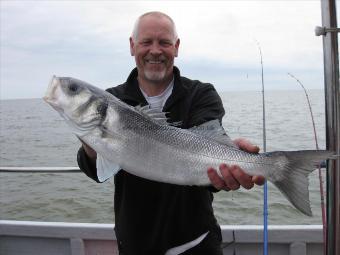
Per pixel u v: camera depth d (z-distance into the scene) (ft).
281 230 11.14
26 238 12.49
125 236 8.34
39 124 124.06
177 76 8.73
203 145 7.93
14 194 27.68
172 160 7.93
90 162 8.57
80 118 8.16
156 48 8.27
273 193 22.27
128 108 8.15
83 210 23.79
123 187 8.50
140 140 7.99
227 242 11.27
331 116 6.04
